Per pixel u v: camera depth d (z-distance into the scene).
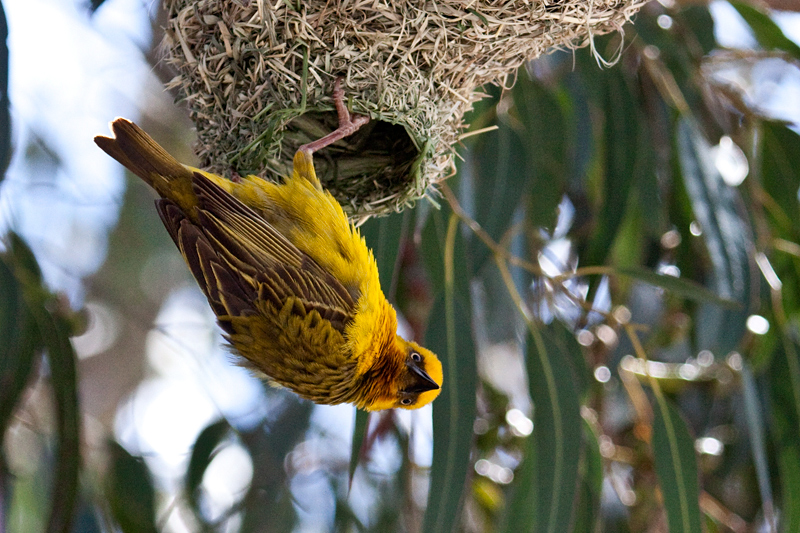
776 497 9.92
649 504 10.72
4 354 8.05
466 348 8.16
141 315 15.25
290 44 6.34
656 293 10.54
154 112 14.16
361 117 6.50
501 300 10.08
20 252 8.54
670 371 10.81
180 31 6.53
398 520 10.47
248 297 6.38
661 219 9.62
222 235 6.16
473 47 6.66
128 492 9.53
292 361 6.54
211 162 6.87
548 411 8.34
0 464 9.16
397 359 7.19
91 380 15.28
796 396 9.55
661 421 8.69
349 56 6.40
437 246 8.48
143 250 14.86
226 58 6.43
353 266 6.71
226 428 9.93
